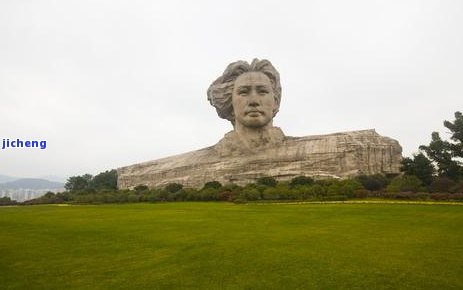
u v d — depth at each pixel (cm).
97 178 9006
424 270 1486
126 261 1734
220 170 6469
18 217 3631
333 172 5944
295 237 2186
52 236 2427
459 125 5512
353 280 1384
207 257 1753
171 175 7125
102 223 3000
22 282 1461
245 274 1479
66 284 1426
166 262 1692
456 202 3869
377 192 4647
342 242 2017
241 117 6844
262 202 4525
